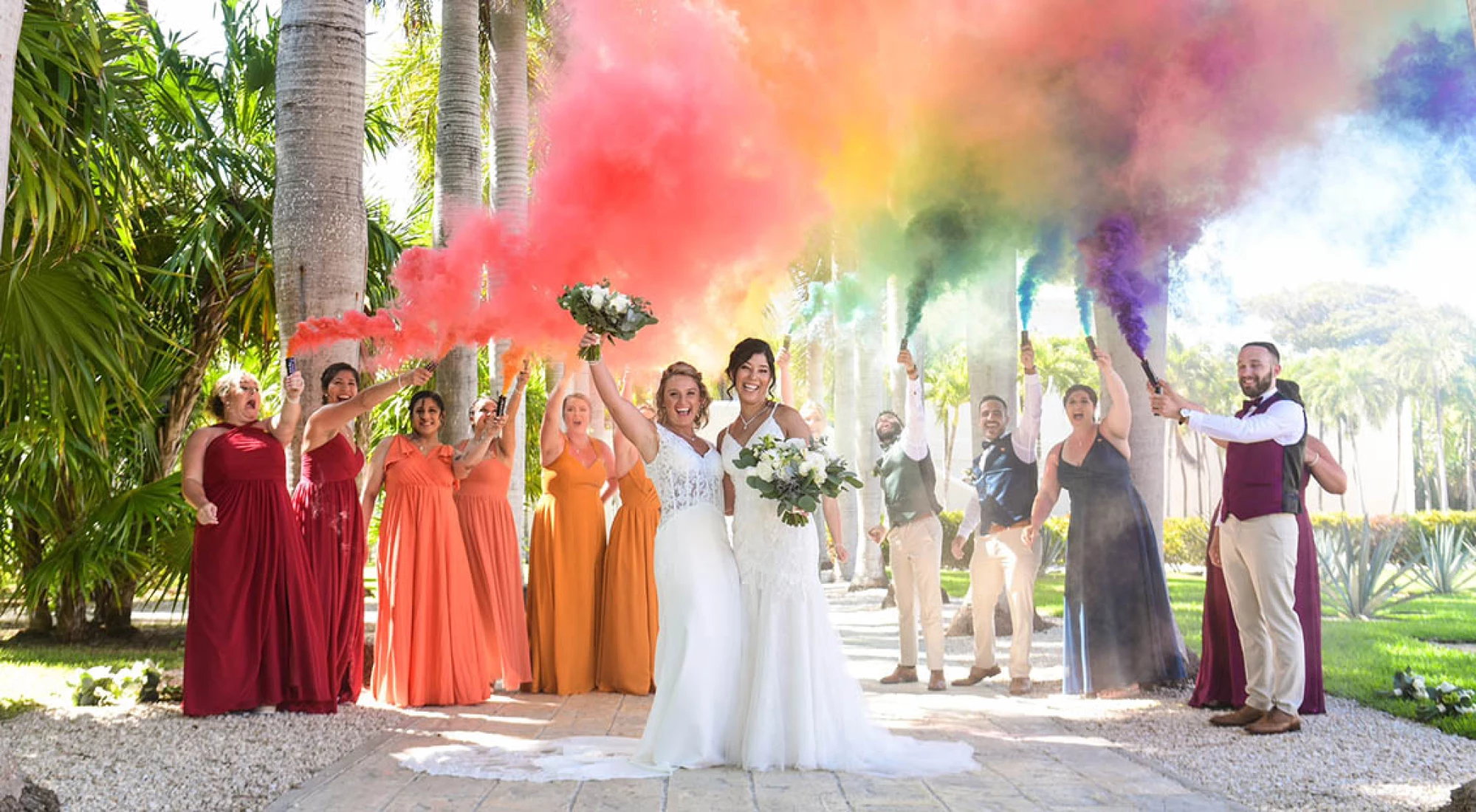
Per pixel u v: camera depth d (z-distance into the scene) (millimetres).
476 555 6477
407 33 12547
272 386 11641
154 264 9367
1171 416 5309
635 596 6434
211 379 11242
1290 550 5035
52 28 5668
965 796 3818
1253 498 5070
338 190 6207
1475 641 9266
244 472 5430
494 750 4621
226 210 9281
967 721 5367
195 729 4992
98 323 6250
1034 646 8672
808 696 4312
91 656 8562
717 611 4398
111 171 6371
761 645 4375
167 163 8438
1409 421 31062
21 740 4730
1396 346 25828
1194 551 16719
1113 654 6098
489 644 6445
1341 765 4348
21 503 8398
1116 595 6137
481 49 12844
